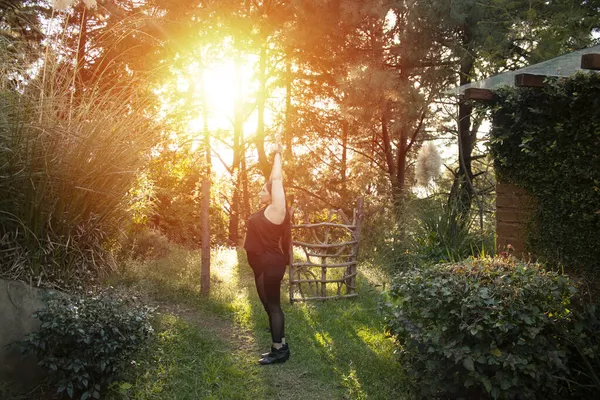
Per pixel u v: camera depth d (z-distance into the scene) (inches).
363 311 249.8
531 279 154.0
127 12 463.8
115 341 153.0
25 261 171.0
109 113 199.0
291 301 259.6
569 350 158.9
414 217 362.6
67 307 153.7
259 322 221.6
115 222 203.3
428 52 460.1
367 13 434.9
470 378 143.9
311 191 595.5
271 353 188.2
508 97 206.4
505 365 138.6
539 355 146.2
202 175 408.8
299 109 660.1
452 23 430.3
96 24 376.2
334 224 273.6
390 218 437.1
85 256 189.9
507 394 141.7
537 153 196.4
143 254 287.0
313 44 504.1
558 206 193.0
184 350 184.2
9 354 158.1
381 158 747.4
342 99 485.1
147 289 224.5
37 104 183.0
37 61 197.8
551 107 191.3
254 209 741.3
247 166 728.3
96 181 191.0
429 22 434.9
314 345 204.8
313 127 669.9
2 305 159.2
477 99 213.8
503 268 163.5
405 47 449.1
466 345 145.7
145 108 225.9
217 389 165.3
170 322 199.0
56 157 182.2
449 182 512.1
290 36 489.1
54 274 177.3
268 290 189.6
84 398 147.1
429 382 153.9
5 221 172.9
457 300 149.6
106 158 191.6
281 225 193.3
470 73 453.4
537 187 200.1
